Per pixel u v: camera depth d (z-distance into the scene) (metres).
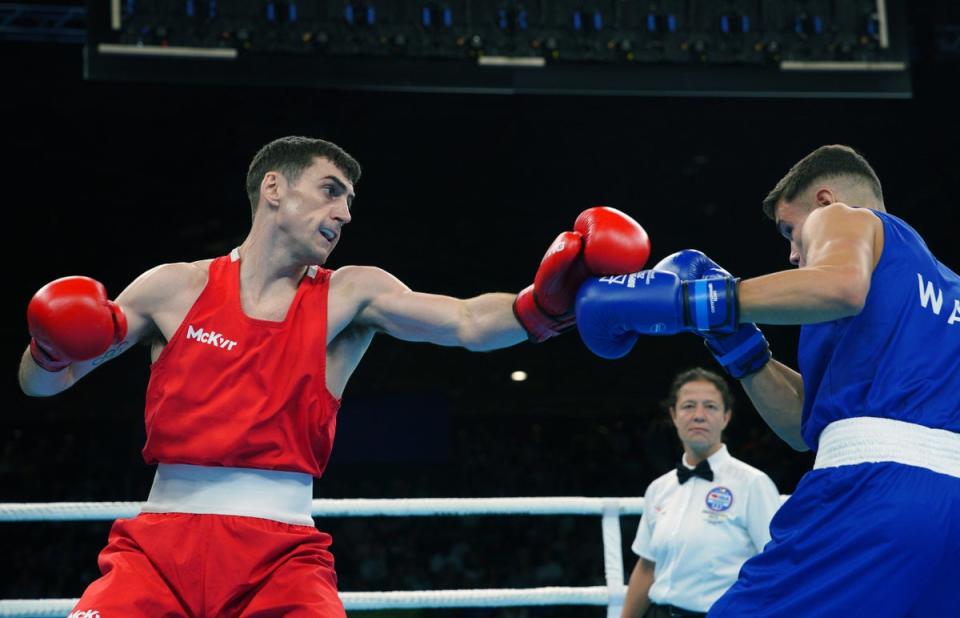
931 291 2.07
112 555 2.18
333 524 11.70
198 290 2.33
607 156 12.07
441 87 6.75
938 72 10.49
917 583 1.88
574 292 2.28
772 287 1.94
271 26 6.57
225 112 10.94
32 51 10.19
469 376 12.85
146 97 10.62
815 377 2.15
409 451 12.47
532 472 12.90
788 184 2.34
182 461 2.20
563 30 6.86
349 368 2.40
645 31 6.89
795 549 1.99
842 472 1.98
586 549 11.66
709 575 3.44
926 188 11.97
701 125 11.55
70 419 11.88
